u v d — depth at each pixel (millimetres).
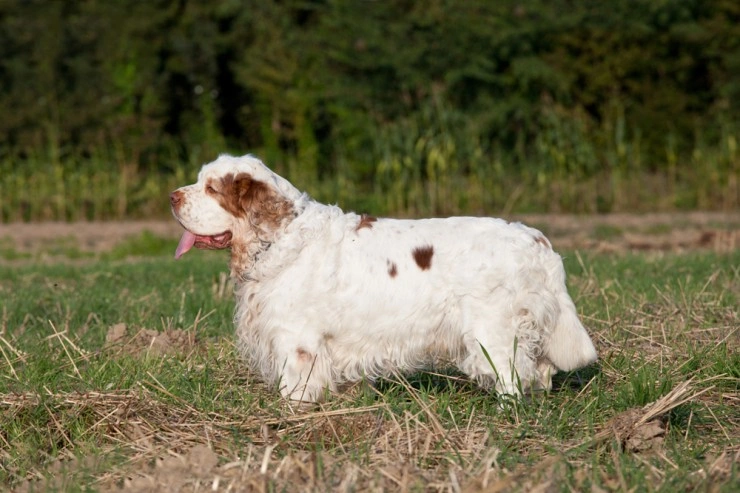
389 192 20734
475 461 4223
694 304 7602
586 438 4582
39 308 8320
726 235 15820
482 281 5078
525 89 25219
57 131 23500
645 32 25688
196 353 6395
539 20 25609
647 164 24891
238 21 29094
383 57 25203
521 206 21047
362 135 24672
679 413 4875
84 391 5168
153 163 23703
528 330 5098
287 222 5246
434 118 22344
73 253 15719
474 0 25672
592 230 17422
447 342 5227
